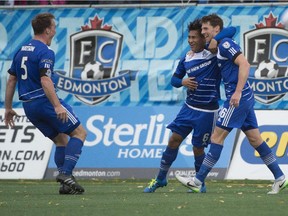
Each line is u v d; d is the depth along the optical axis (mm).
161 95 42312
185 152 40344
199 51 31062
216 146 30141
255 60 41594
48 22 30047
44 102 29922
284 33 41375
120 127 41438
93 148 41250
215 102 31266
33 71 29781
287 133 40000
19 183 39000
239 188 34500
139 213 23375
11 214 23500
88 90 42938
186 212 23531
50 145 41594
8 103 31375
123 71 42656
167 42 42375
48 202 26891
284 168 39594
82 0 44000
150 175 40500
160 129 41094
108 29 42906
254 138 30328
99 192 31734
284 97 41438
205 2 43094
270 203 26000
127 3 43625
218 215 22750
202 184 31375
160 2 43469
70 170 30188
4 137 42062
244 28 41656
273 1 42625
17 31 43719
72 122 30031
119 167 40812
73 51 43188
